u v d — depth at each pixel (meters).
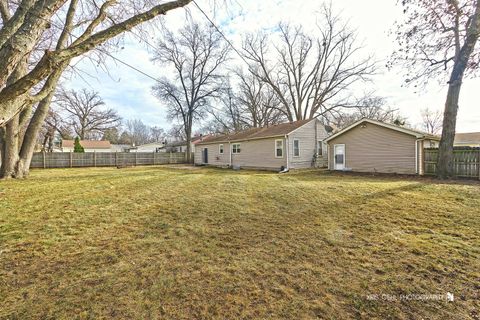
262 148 18.31
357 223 4.18
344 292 2.22
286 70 28.06
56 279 2.44
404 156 11.45
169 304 2.06
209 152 25.14
